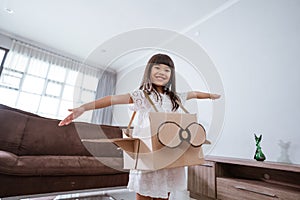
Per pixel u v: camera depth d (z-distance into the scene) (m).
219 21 1.99
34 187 1.12
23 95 2.72
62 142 1.76
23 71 2.79
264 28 1.58
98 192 1.20
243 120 1.54
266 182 1.22
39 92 2.85
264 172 1.28
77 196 1.11
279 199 0.97
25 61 2.84
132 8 2.13
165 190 0.51
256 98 1.50
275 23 1.52
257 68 1.55
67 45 3.01
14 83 2.70
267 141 1.36
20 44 2.84
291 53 1.37
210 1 1.94
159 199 0.55
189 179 1.45
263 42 1.56
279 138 1.31
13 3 2.19
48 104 2.83
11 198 1.05
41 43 2.99
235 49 1.76
